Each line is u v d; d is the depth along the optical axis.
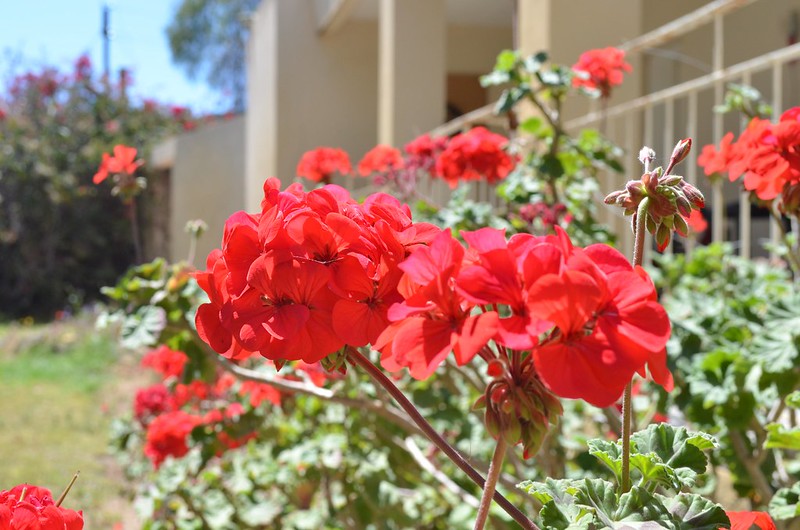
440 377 3.19
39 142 18.36
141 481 5.35
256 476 3.83
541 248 0.86
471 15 10.95
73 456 6.55
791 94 6.88
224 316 1.01
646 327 0.83
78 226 18.42
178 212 16.75
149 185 19.11
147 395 4.89
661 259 3.85
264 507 3.75
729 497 2.81
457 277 0.88
